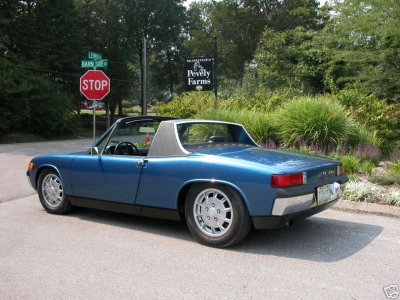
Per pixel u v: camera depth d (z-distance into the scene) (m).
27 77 31.17
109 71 45.56
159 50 54.22
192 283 3.71
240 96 19.20
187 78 14.87
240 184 4.36
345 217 5.93
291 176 4.25
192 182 4.66
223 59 40.25
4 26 33.81
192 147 5.08
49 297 3.46
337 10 15.64
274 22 38.03
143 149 5.97
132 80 48.91
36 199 7.37
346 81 20.45
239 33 38.84
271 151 5.23
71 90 41.94
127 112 71.12
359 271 3.97
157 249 4.62
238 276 3.85
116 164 5.35
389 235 5.09
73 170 5.85
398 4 13.40
